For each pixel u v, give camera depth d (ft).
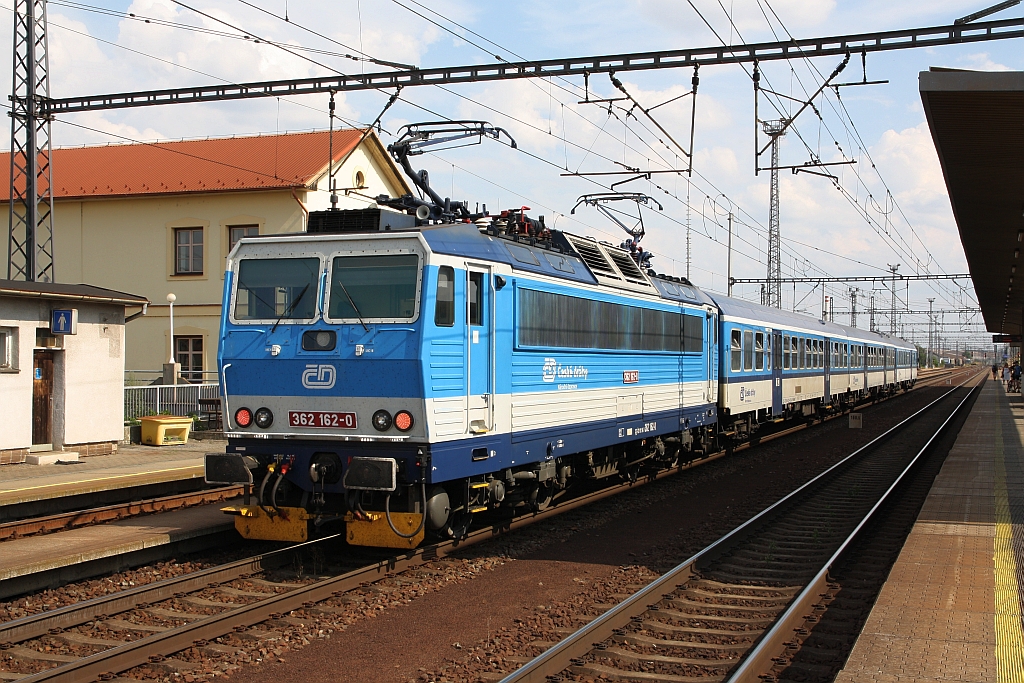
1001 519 38.70
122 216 97.76
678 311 55.52
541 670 20.29
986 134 38.04
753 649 22.74
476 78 51.31
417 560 31.68
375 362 30.45
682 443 56.90
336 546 34.60
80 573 29.58
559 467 41.65
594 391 42.91
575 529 39.09
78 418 56.95
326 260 31.83
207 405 76.59
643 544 36.35
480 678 20.75
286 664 21.81
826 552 34.96
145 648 21.56
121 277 97.71
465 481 33.17
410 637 23.91
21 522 35.14
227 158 99.86
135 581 29.73
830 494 50.31
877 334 153.79
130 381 87.56
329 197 95.30
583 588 29.25
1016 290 111.24
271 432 32.24
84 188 98.89
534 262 37.42
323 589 27.12
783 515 43.11
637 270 50.98
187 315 95.66
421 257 30.55
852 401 125.90
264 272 32.76
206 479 31.96
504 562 32.91
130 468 51.55
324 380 31.24
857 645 21.26
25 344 53.31
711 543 36.22
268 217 92.89
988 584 27.17
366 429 30.76
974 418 106.63
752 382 72.43
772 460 67.51
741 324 69.41
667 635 24.20
